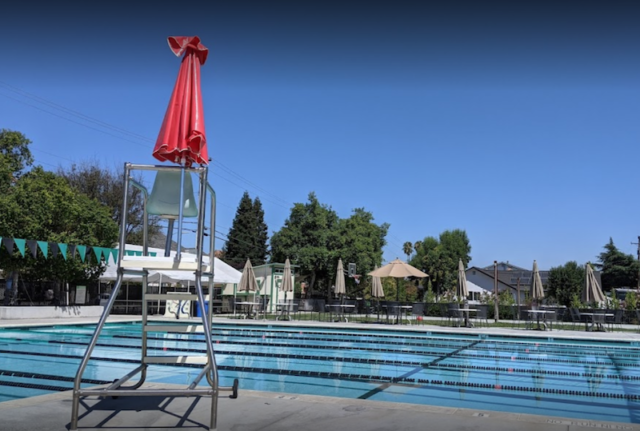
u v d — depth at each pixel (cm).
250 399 515
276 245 4256
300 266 4103
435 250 6388
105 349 1221
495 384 802
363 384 786
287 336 1638
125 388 541
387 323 2198
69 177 3931
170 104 511
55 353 1124
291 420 432
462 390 748
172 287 2881
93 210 2208
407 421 426
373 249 4491
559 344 1502
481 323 2253
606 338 1579
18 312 1955
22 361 996
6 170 2062
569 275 4859
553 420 430
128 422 425
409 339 1592
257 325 2025
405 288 4509
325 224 4259
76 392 398
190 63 514
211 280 538
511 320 2509
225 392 559
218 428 407
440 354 1214
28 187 1991
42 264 1978
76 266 2052
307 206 4247
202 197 493
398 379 838
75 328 1806
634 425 415
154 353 1139
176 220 570
